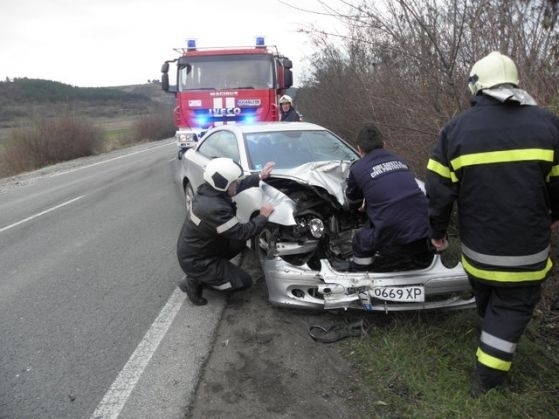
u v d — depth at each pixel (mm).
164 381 3209
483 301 2949
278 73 10445
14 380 3312
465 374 3059
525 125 2549
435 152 2809
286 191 4426
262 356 3447
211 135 6668
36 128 21078
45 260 5910
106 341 3791
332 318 3932
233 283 4285
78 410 2965
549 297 3889
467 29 4586
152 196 9578
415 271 3617
